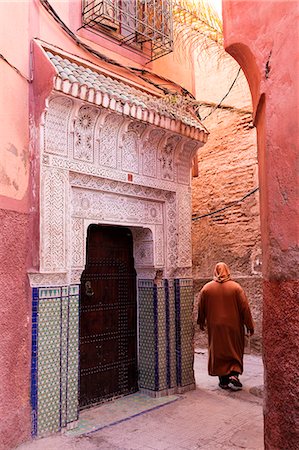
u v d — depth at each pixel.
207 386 4.94
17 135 3.32
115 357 4.43
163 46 4.95
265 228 2.27
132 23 4.76
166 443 3.29
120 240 4.63
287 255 1.91
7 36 3.25
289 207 1.91
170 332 4.64
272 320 2.04
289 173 1.92
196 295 7.82
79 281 3.77
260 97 2.24
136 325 4.71
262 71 2.21
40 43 3.61
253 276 6.91
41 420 3.30
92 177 3.92
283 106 1.99
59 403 3.46
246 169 7.23
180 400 4.37
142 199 4.52
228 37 2.63
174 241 4.79
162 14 4.85
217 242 7.57
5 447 2.98
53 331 3.46
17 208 3.29
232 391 4.72
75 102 3.60
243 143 7.32
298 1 1.93
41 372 3.34
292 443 1.82
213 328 4.83
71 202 3.77
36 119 3.49
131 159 4.31
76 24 4.16
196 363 6.36
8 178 3.18
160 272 4.63
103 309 4.35
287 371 1.87
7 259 3.13
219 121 7.72
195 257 7.94
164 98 4.78
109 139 4.07
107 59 4.34
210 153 7.84
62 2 4.01
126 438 3.38
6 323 3.08
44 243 3.41
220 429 3.58
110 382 4.34
